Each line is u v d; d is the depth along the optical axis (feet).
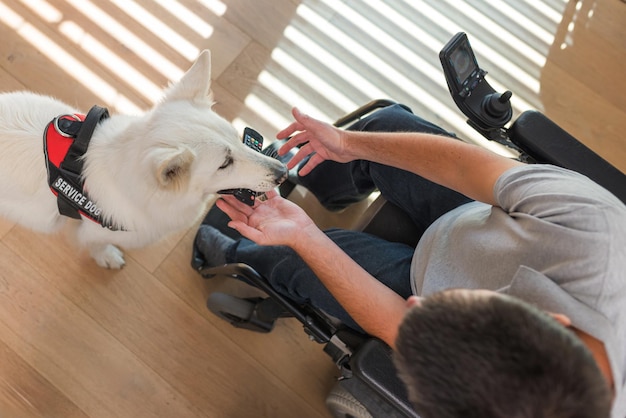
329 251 3.88
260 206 4.25
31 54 6.50
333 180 5.74
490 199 3.58
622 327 2.72
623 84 7.82
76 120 4.33
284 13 7.47
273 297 4.48
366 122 5.22
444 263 3.71
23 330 5.56
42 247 5.83
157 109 4.17
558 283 2.87
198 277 6.15
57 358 5.54
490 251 3.34
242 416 5.77
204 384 5.77
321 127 4.38
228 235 6.17
